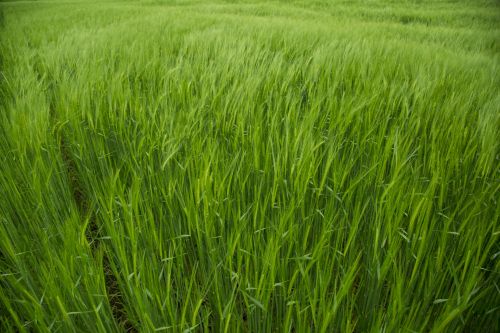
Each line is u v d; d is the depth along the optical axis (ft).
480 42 18.57
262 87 7.87
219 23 19.45
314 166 4.98
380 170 4.92
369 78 8.38
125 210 4.00
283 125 6.40
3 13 37.81
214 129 6.55
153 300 3.59
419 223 4.01
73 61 10.76
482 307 3.94
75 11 34.06
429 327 3.99
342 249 4.77
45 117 6.56
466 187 5.29
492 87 8.71
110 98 6.84
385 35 18.90
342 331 3.59
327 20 26.04
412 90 7.45
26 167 5.68
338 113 6.44
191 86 7.82
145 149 5.66
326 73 8.59
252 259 4.22
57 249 4.31
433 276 3.74
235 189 4.83
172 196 4.75
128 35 14.97
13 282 3.72
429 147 5.87
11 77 9.71
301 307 3.75
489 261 4.35
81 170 6.18
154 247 4.43
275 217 4.50
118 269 4.90
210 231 4.26
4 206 4.91
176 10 31.86
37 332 3.91
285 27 16.84
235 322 3.70
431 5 36.09
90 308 3.84
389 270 4.25
